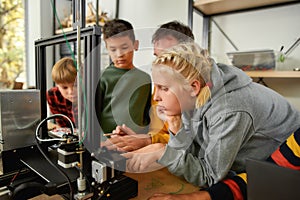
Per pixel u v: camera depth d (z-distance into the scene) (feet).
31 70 7.48
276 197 1.24
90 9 5.79
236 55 3.95
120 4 6.32
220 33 4.83
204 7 4.39
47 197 2.20
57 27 6.83
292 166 1.77
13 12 7.26
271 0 4.01
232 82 2.28
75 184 1.99
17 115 2.54
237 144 2.15
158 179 2.66
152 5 5.78
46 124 2.77
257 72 3.78
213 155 2.19
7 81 7.23
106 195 2.00
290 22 4.10
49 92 3.21
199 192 2.15
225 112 2.02
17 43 7.39
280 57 3.88
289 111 2.85
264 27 4.35
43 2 6.89
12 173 2.43
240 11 4.53
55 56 6.43
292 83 4.18
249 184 1.33
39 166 2.26
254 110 2.27
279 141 2.68
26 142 2.61
